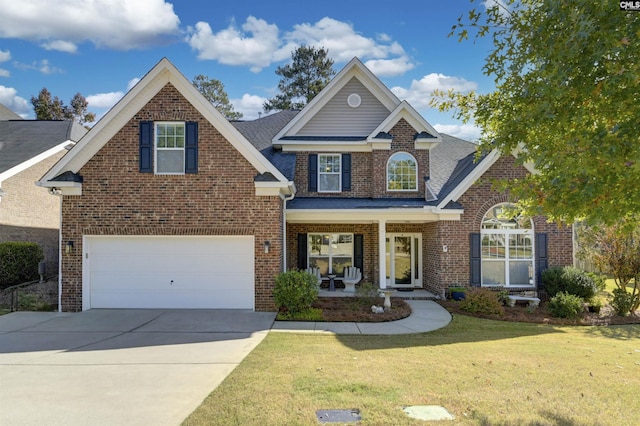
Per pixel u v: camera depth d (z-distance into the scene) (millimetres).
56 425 5062
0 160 18094
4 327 10844
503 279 15625
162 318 11867
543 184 5957
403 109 17781
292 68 45000
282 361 7695
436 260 16125
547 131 6074
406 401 5703
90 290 13094
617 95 5203
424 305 14523
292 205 16188
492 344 9578
